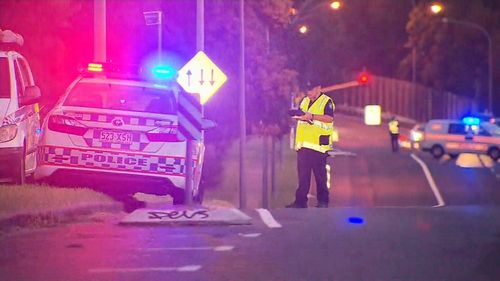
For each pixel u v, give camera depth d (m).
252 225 35.31
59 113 42.25
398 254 29.56
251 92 92.56
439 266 27.77
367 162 136.38
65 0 72.44
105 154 41.94
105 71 45.44
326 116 46.47
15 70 44.47
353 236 32.81
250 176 114.50
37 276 26.17
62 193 39.69
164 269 27.11
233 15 89.06
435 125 146.88
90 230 34.19
